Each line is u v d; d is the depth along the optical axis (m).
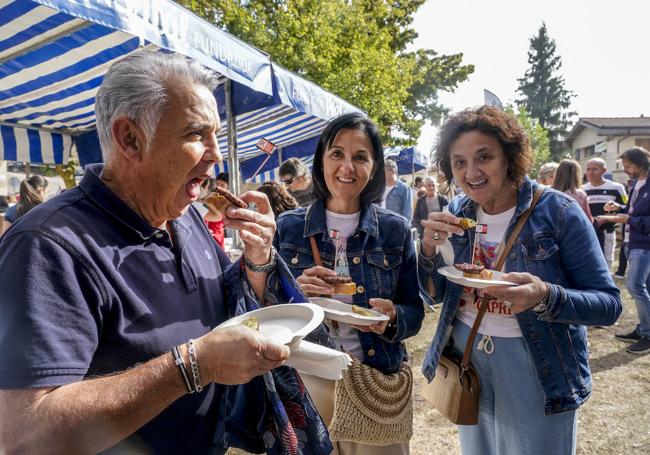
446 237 1.85
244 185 10.30
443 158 1.90
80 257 0.91
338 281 1.80
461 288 1.85
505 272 1.72
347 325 1.83
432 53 25.64
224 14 12.30
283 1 13.76
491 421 1.84
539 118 53.50
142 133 1.02
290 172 5.20
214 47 2.84
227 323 1.16
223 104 4.43
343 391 1.69
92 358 0.93
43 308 0.82
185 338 1.12
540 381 1.61
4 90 4.33
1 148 5.70
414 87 25.05
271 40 12.96
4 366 0.78
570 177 5.50
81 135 6.66
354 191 1.92
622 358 4.32
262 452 1.42
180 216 1.18
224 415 1.28
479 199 1.74
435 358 1.91
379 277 1.93
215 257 1.42
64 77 4.02
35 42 3.06
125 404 0.81
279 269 1.40
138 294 1.03
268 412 1.31
